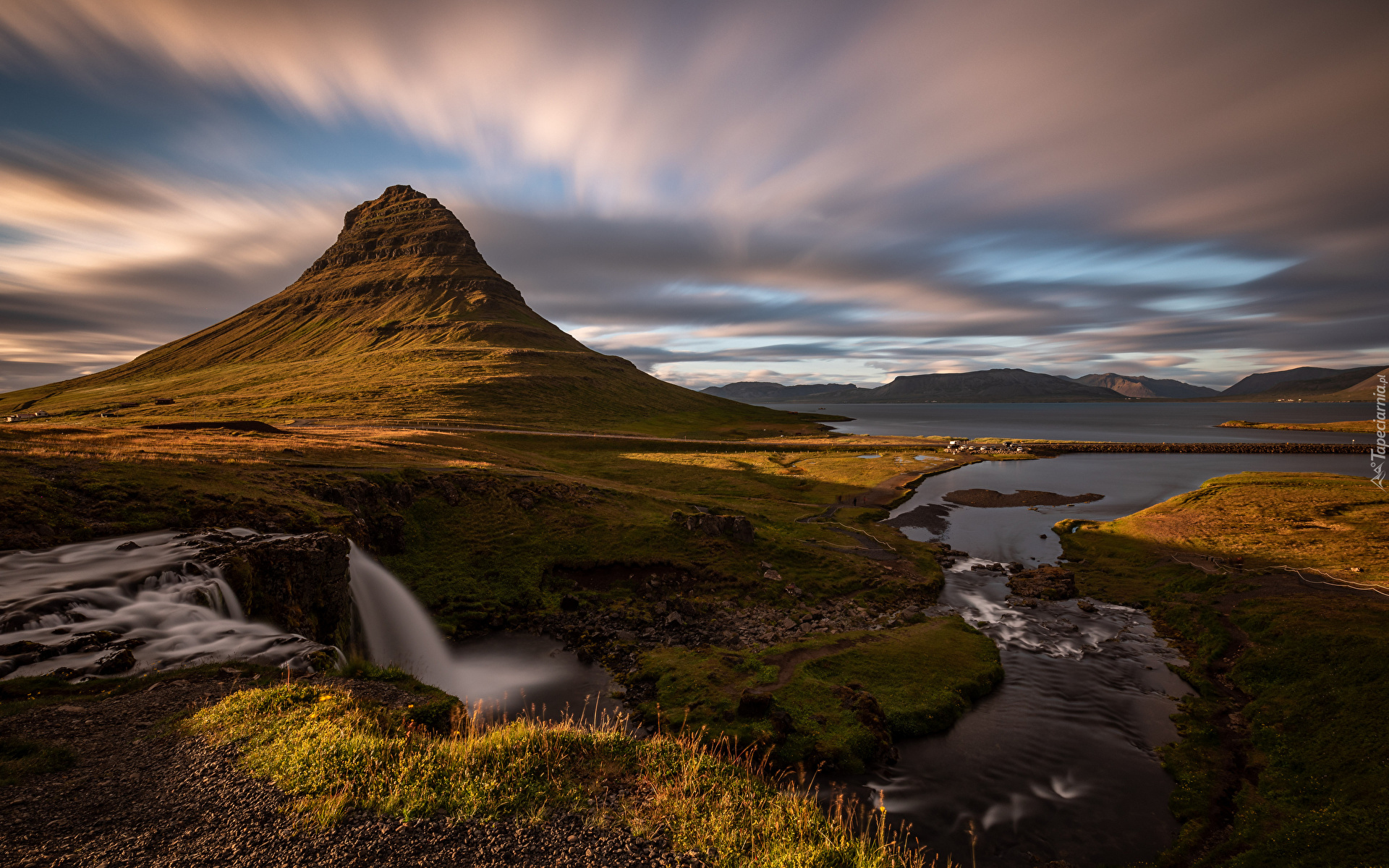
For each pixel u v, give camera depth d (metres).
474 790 11.60
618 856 10.18
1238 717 30.02
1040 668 36.28
